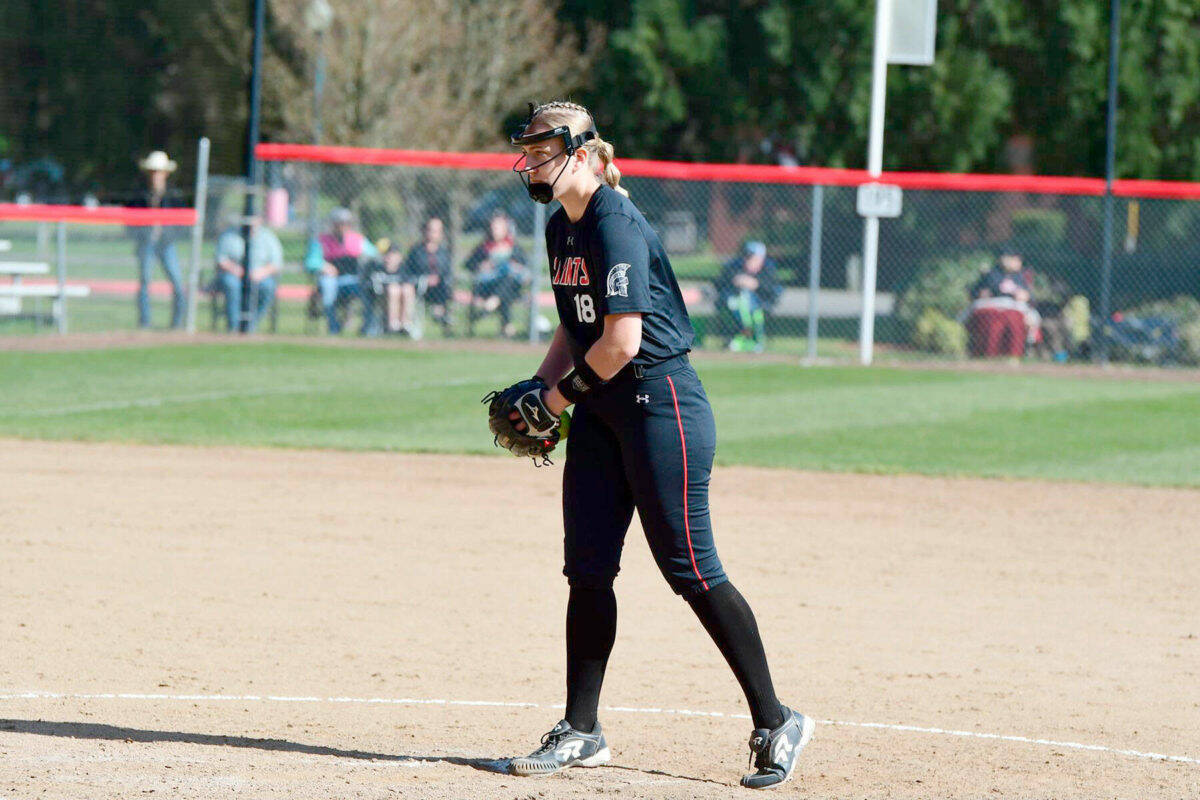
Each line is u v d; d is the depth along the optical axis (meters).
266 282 73.19
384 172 86.69
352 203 85.56
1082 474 42.44
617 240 15.77
